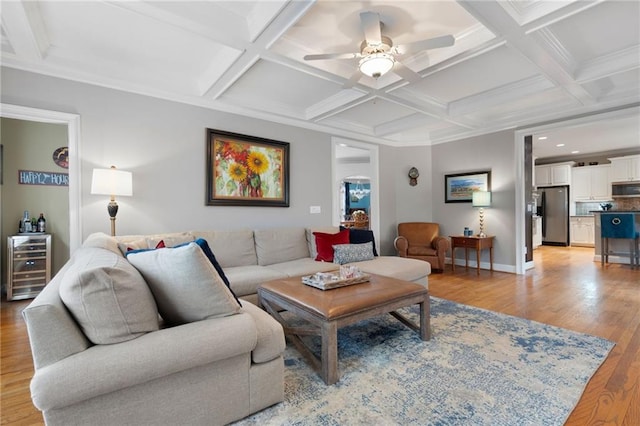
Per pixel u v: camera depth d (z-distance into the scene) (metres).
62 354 1.13
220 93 3.46
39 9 2.20
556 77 3.11
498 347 2.26
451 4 2.21
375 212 5.71
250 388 1.52
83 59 2.88
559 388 1.73
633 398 1.63
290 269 3.23
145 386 1.27
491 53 2.85
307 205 4.65
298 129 4.56
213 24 2.26
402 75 2.71
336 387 1.78
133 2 2.01
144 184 3.28
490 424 1.45
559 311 3.05
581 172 8.09
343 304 1.95
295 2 2.03
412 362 2.05
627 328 2.59
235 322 1.45
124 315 1.24
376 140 5.66
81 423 1.15
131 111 3.21
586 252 7.18
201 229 3.65
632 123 5.22
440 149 5.84
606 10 2.26
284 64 2.82
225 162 3.81
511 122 4.76
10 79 2.65
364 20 2.14
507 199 4.96
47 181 4.23
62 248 4.32
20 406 1.64
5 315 3.15
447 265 5.64
